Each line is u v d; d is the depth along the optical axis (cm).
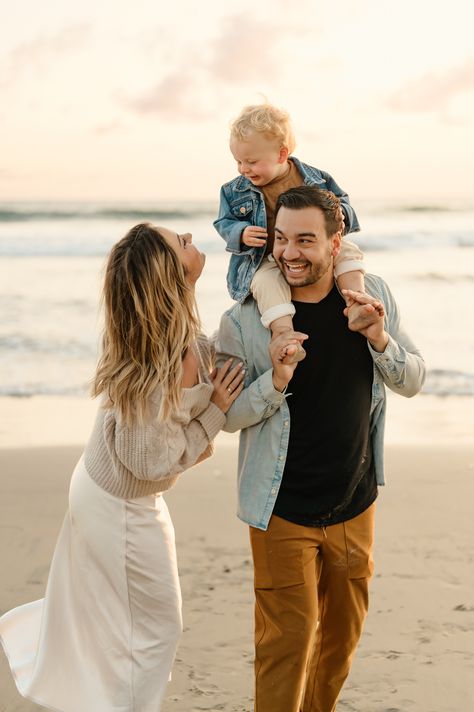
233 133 338
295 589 301
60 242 2480
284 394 296
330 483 302
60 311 1521
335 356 302
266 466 304
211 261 2133
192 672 391
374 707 361
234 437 822
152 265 290
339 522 308
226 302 1588
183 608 452
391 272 1945
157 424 285
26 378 1112
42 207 2942
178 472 297
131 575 299
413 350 328
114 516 298
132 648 299
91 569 302
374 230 2578
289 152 341
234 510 604
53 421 927
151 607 301
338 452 301
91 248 2373
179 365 289
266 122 330
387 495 634
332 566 311
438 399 1028
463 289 1742
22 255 2262
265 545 305
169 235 307
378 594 466
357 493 312
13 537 551
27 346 1278
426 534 554
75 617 304
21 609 330
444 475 686
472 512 596
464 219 2770
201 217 3061
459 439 849
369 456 317
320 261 291
